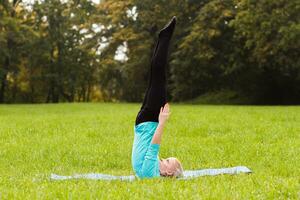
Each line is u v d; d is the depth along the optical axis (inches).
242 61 1695.4
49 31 2112.5
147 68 1973.4
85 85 2351.1
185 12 1893.5
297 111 960.3
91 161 458.3
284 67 1568.7
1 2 1689.2
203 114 887.1
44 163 454.3
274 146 519.8
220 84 1873.8
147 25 1932.8
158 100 335.0
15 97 2301.9
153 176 324.8
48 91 2309.3
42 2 2062.0
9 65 2017.7
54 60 2166.6
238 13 1499.8
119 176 350.3
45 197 250.7
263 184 282.0
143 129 335.9
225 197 246.5
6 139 612.4
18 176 368.5
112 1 1993.1
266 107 1170.0
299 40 1393.9
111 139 593.3
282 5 1414.9
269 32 1429.6
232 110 1013.2
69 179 320.5
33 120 838.5
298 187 273.4
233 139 577.6
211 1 1760.6
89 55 2185.0
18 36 1776.6
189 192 257.6
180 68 1809.8
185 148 517.7
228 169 364.5
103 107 1387.8
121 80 2153.1
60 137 618.2
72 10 2089.1
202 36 1689.2
